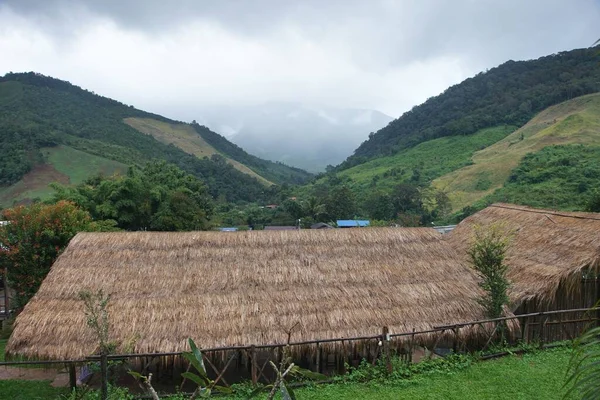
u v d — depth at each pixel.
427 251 13.61
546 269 12.73
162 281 11.38
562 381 9.76
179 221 30.14
